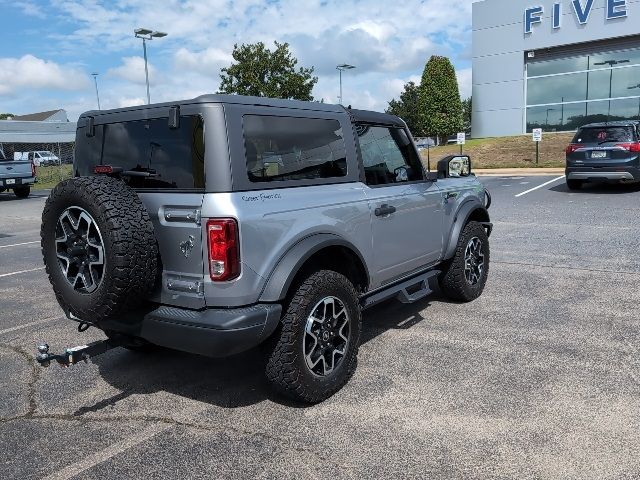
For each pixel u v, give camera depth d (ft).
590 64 88.99
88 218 10.52
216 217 10.28
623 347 14.42
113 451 10.43
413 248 15.70
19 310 19.83
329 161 12.97
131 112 11.87
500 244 28.14
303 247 11.48
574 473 9.25
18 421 11.68
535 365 13.50
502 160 79.46
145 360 14.89
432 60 117.19
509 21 93.76
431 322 16.94
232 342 10.48
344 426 11.06
